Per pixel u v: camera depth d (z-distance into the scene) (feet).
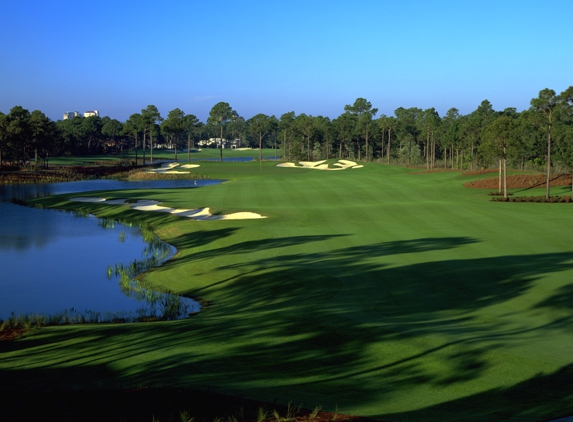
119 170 376.68
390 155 555.28
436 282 76.48
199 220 148.66
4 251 120.88
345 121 540.11
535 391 39.32
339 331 54.19
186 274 95.35
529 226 120.88
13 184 294.87
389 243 106.52
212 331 55.88
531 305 64.90
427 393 39.60
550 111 175.42
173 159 583.17
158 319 71.36
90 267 105.81
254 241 116.57
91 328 60.39
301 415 33.45
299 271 87.10
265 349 49.73
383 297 70.54
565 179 212.23
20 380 42.14
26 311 78.74
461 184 219.82
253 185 234.99
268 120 606.55
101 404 34.81
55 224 158.40
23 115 446.60
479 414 34.86
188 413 32.83
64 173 346.54
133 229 150.00
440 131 430.20
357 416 33.81
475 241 104.88
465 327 56.39
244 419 32.53
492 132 183.21
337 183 234.58
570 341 51.01
